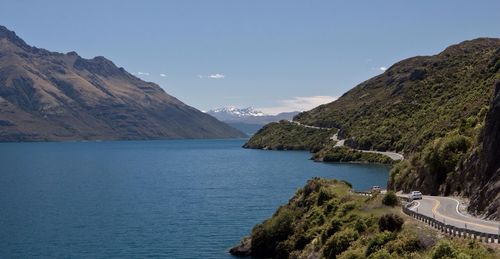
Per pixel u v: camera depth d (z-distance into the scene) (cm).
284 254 7500
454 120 17838
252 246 7956
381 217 5803
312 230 7425
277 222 8012
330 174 19162
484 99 16625
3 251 8294
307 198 8619
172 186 17275
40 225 10369
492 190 5897
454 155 8356
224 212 11706
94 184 18025
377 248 5309
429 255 4506
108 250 8306
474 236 4459
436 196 8069
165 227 10069
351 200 7612
